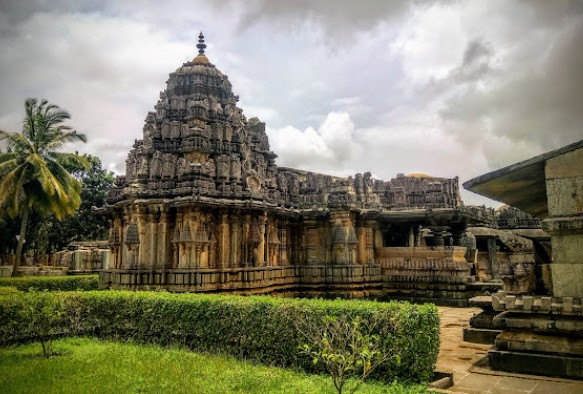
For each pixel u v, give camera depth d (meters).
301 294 26.45
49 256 46.47
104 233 51.78
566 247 11.16
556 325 10.42
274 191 26.52
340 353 9.30
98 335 16.00
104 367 11.58
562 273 11.09
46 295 15.96
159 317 14.58
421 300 26.11
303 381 10.24
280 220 26.67
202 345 13.55
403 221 28.70
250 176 23.89
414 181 32.50
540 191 13.88
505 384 9.73
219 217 22.11
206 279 20.70
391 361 10.16
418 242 33.91
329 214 26.97
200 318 13.68
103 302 15.91
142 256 21.39
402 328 10.16
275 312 12.14
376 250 28.50
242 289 22.14
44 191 30.48
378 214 27.53
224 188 22.34
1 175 30.31
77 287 28.34
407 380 9.95
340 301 11.90
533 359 10.40
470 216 27.59
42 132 32.03
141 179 22.73
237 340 12.79
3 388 9.87
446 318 20.25
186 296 14.60
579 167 11.14
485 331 14.39
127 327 15.34
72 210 33.12
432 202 31.12
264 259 24.27
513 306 11.04
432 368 10.08
